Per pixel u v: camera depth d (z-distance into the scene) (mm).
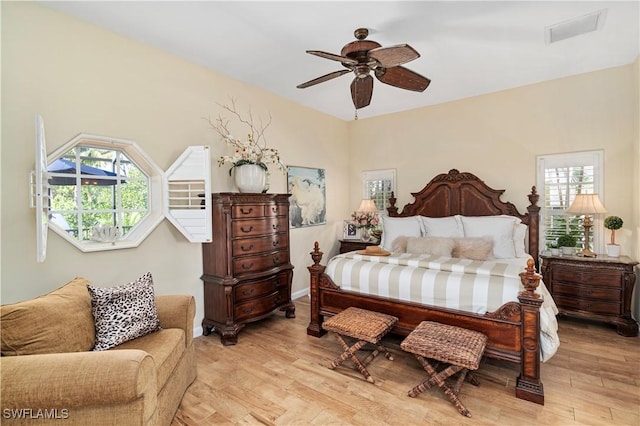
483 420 1912
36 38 2180
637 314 3215
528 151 3955
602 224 3549
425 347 2082
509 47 2920
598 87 3514
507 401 2102
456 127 4473
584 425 1850
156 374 1589
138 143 2758
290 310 3740
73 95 2363
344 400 2135
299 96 4254
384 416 1963
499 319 2270
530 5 2264
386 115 5145
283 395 2197
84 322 1793
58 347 1589
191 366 2332
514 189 4062
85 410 1350
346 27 2543
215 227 3137
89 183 2619
